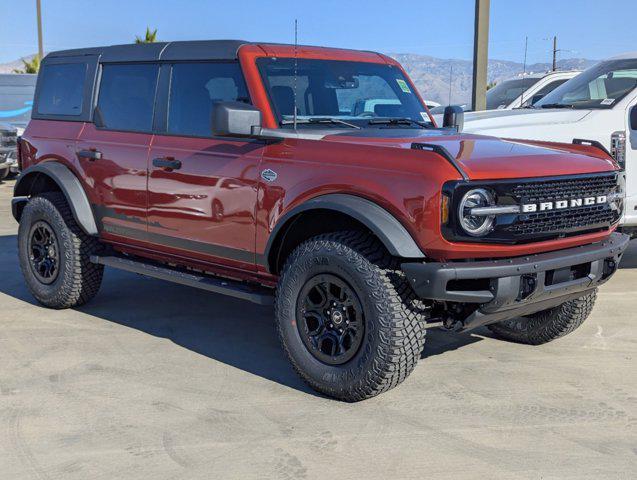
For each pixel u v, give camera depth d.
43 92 6.54
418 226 3.94
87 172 5.88
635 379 4.72
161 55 5.46
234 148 4.81
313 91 5.02
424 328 4.14
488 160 4.11
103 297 6.78
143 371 4.86
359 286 4.11
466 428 3.98
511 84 12.03
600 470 3.51
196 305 6.52
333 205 4.17
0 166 16.48
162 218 5.29
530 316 5.34
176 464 3.59
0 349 5.29
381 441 3.83
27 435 3.91
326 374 4.31
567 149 4.86
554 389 4.55
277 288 4.54
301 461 3.61
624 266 8.15
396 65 5.69
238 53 4.94
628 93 7.20
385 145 4.23
